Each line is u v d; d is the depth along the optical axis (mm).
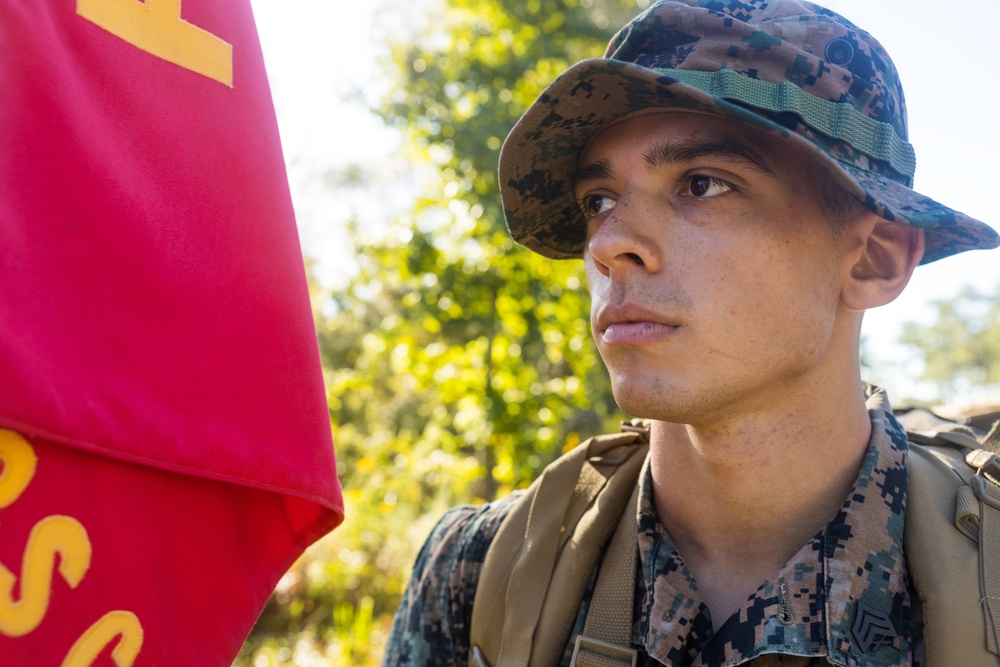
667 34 916
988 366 39438
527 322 5480
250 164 864
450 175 5387
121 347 720
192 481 808
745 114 786
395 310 6434
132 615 742
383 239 5883
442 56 5883
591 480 1090
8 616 662
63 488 704
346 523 6680
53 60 698
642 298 831
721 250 835
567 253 1238
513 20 5637
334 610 5883
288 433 841
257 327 833
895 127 959
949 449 1063
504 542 1084
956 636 835
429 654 1133
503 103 5504
